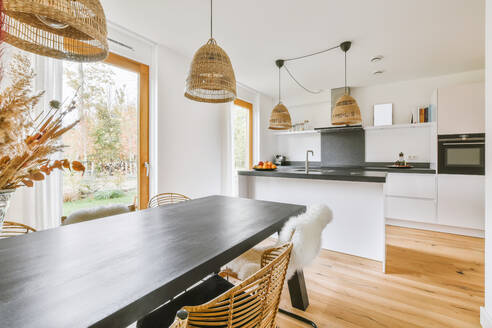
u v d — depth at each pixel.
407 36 2.50
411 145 4.09
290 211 1.57
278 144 5.56
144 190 2.67
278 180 3.08
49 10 0.70
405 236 3.22
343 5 1.99
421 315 1.62
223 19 2.20
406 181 3.60
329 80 4.03
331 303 1.77
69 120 2.03
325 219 1.40
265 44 2.69
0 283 0.66
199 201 1.94
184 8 2.03
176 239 1.04
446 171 3.31
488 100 1.47
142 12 2.09
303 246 1.18
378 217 2.44
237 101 4.33
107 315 0.53
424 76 3.85
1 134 0.78
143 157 2.65
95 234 1.10
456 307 1.70
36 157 0.91
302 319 1.58
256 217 1.42
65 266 0.77
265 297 0.76
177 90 2.93
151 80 2.70
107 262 0.80
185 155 3.06
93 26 0.83
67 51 1.11
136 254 0.87
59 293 0.61
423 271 2.23
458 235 3.26
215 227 1.21
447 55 3.00
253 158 4.82
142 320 0.90
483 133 3.09
